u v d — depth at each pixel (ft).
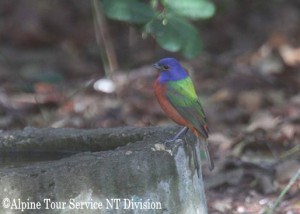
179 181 28.68
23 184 26.71
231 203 37.88
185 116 31.58
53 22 66.13
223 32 63.98
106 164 27.35
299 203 37.24
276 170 40.19
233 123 47.80
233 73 55.06
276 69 54.54
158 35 39.14
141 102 50.47
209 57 58.85
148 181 27.96
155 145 28.40
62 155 32.12
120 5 39.01
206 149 31.17
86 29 65.26
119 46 61.72
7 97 50.65
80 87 52.06
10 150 32.45
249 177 40.22
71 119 47.62
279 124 46.21
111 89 51.72
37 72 56.24
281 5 68.64
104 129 32.17
